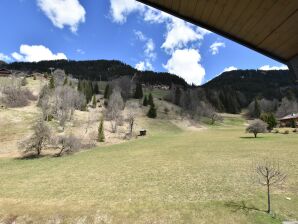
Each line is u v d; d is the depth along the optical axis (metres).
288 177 22.83
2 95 88.56
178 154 38.31
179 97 147.38
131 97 144.75
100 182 24.16
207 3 4.81
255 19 4.77
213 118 117.00
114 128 70.69
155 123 88.62
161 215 15.90
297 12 4.28
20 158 40.91
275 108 149.00
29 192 21.59
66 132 60.47
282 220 14.66
